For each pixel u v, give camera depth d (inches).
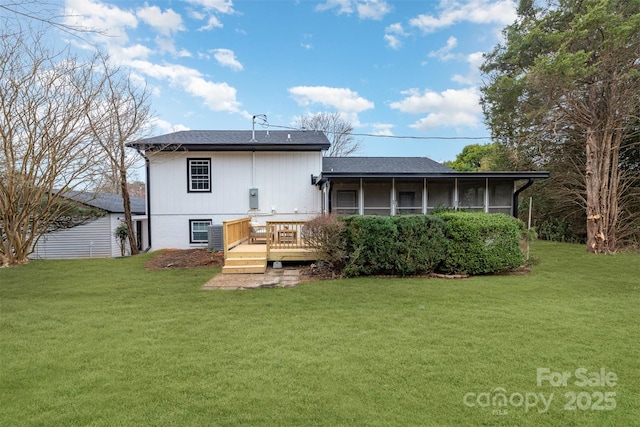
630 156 516.7
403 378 110.5
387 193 432.1
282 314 181.6
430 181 437.1
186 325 164.4
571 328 156.8
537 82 412.5
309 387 105.0
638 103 432.8
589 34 411.8
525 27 478.6
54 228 516.4
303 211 469.1
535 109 455.5
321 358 125.8
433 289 235.3
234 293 229.1
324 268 297.0
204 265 339.0
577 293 225.3
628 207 510.0
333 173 387.5
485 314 178.9
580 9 433.1
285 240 346.3
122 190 501.0
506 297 214.5
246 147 448.8
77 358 127.5
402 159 573.3
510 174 394.6
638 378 110.7
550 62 399.2
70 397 100.2
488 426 86.2
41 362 124.0
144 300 213.0
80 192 456.1
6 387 106.2
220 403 96.3
